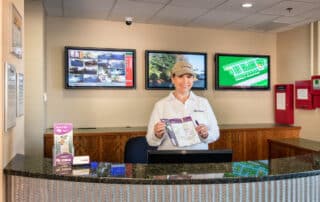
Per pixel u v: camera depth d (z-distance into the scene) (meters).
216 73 4.69
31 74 3.48
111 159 3.75
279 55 4.98
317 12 3.74
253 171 1.47
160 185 1.34
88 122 4.22
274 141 4.10
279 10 3.66
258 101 4.96
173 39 4.54
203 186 1.36
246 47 4.89
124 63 4.31
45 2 3.45
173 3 3.42
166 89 4.50
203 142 2.09
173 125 2.04
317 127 4.18
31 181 1.43
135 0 3.33
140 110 4.42
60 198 1.40
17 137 1.82
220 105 4.76
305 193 1.48
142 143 2.61
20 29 1.91
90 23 4.20
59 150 1.57
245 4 3.43
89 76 4.17
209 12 3.78
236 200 1.38
